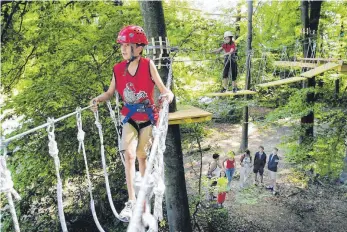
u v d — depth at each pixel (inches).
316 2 493.4
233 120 751.1
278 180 508.7
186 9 391.2
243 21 576.4
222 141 664.4
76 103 313.6
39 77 322.3
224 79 359.9
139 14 334.0
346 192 452.8
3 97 346.0
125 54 106.0
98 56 336.2
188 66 406.3
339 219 403.2
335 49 442.9
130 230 58.4
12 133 300.0
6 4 315.9
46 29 308.5
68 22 315.0
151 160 82.4
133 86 107.6
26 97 286.2
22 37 312.7
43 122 305.4
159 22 239.0
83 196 380.8
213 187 401.7
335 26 508.4
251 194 443.5
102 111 333.7
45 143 311.7
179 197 274.2
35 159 312.7
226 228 396.2
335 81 454.0
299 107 429.7
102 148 118.9
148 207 80.3
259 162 480.7
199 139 441.1
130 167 105.2
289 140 451.5
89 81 310.8
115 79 110.7
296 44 449.1
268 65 535.2
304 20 490.6
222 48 354.6
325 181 486.0
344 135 398.3
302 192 466.9
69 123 294.8
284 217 415.5
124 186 371.2
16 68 323.3
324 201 440.1
